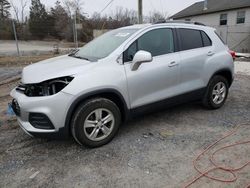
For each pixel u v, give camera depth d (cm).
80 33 4031
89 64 348
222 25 2381
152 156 335
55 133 326
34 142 380
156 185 277
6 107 554
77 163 322
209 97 484
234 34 2180
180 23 444
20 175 301
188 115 479
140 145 365
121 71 359
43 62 407
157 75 393
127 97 369
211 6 2598
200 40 465
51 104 315
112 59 360
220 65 481
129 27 432
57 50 2219
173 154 339
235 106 530
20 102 326
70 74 326
